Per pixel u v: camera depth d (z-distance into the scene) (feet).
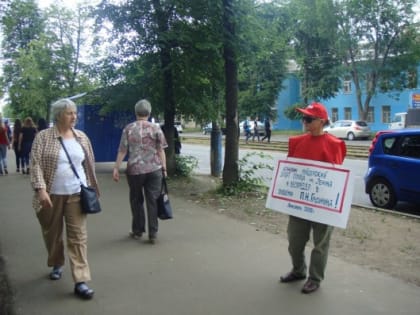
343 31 146.92
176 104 48.88
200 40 39.99
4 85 126.72
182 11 40.27
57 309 15.28
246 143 122.31
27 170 52.31
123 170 53.62
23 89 114.32
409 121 90.33
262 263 19.71
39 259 20.36
